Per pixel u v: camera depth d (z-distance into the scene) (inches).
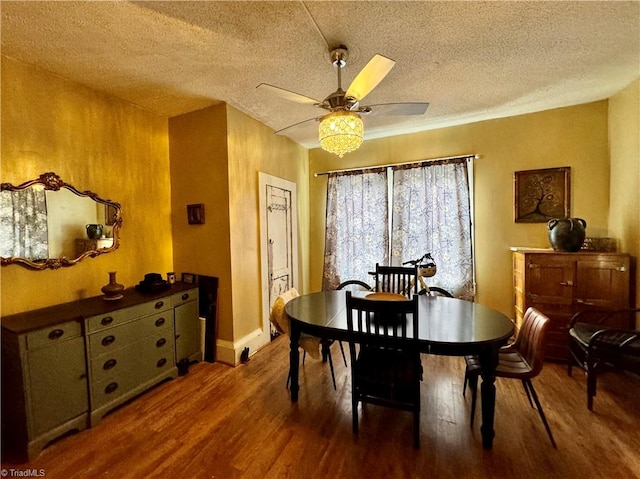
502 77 94.4
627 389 89.0
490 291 133.9
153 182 116.9
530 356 73.4
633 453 64.9
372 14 64.3
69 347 73.4
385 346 68.5
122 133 106.0
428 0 60.1
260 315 129.9
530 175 125.5
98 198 97.7
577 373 99.3
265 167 133.9
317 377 102.1
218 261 115.0
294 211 156.7
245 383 98.5
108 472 62.9
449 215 137.2
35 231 82.2
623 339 78.7
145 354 92.0
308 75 90.7
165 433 74.5
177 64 83.5
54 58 79.0
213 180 114.4
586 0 60.9
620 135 106.3
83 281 94.3
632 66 88.5
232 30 68.9
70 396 73.4
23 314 76.9
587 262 101.5
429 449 67.6
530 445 67.9
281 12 63.1
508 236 130.2
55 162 87.1
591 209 116.9
